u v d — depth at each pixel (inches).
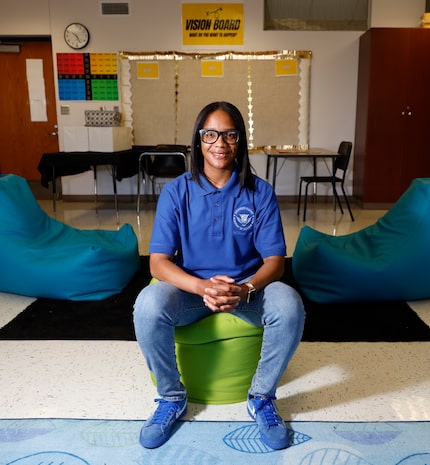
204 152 60.9
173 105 237.0
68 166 206.1
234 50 231.9
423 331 88.8
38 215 116.2
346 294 99.7
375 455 54.9
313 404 65.3
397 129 219.8
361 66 227.5
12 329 89.9
